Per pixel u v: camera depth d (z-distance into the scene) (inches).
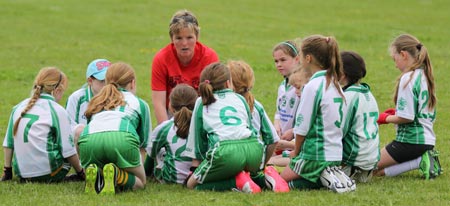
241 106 784.3
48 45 2281.0
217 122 767.1
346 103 775.7
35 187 786.2
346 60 794.2
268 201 707.4
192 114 791.1
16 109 831.1
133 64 1984.5
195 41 924.6
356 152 794.2
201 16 3029.0
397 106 846.5
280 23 2901.1
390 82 1642.5
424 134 844.6
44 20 2797.7
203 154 796.0
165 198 728.3
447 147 1024.9
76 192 759.7
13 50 2182.6
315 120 770.2
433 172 836.0
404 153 844.6
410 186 788.0
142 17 2957.7
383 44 2367.1
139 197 735.1
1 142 1095.0
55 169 822.5
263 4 3489.2
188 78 953.5
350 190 755.4
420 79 841.5
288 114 925.2
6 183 815.1
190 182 782.5
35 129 812.0
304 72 863.7
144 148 823.1
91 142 758.5
